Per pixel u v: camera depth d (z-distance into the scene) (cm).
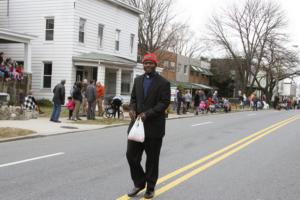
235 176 870
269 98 6919
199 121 2408
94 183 763
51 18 2969
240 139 1534
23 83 2548
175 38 6228
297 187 793
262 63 6562
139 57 4859
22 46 3030
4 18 3123
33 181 767
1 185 732
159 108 649
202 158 1078
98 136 1502
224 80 7050
